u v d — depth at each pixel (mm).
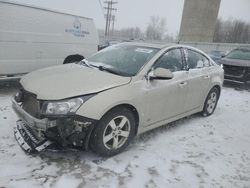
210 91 5906
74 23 7891
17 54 6594
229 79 10570
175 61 4848
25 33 6676
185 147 4426
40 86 3668
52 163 3553
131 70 4207
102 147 3645
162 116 4574
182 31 36594
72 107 3361
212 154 4289
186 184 3430
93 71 4188
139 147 4242
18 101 3881
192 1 34750
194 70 5246
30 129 3865
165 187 3322
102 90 3598
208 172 3750
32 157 3629
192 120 5770
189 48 5324
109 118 3625
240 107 7406
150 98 4168
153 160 3898
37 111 3473
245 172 3859
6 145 3881
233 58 11312
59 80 3795
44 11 7094
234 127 5637
